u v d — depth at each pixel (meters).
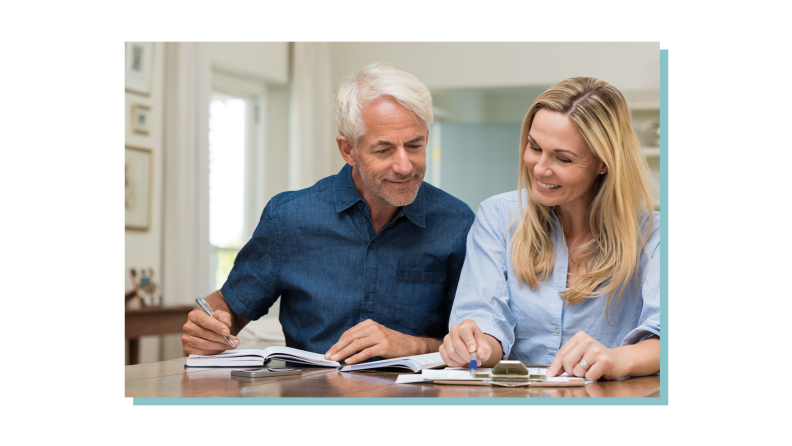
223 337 1.48
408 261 1.70
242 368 1.42
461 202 1.78
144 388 1.16
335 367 1.44
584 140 1.37
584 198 1.50
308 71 5.16
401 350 1.46
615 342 1.50
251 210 5.11
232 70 4.74
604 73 4.84
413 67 5.22
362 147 1.51
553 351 1.51
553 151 1.37
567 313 1.50
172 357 4.22
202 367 1.43
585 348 1.20
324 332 1.70
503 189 5.76
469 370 1.27
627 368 1.22
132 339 3.50
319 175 5.26
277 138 5.19
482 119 5.84
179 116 4.09
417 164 1.50
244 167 5.06
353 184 1.69
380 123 1.47
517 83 5.02
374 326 1.46
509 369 1.15
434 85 5.17
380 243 1.70
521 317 1.53
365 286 1.69
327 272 1.70
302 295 1.71
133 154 3.85
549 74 4.95
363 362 1.46
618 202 1.41
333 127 5.47
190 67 4.18
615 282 1.44
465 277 1.56
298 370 1.33
